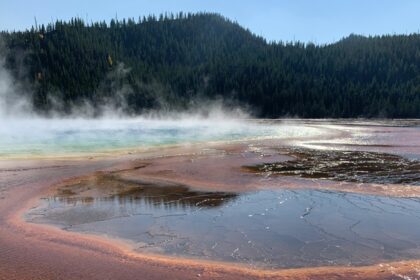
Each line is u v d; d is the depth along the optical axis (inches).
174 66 4239.7
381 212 289.4
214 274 189.5
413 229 250.5
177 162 542.6
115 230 255.4
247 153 642.2
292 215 284.5
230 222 269.9
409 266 194.7
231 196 345.7
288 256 210.1
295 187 377.4
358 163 528.7
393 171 463.8
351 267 195.0
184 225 264.7
